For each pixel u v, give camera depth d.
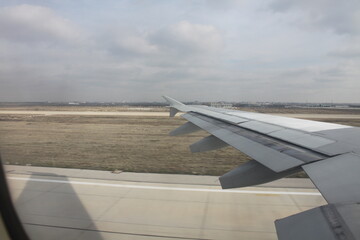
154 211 8.23
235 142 5.81
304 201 9.00
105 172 12.79
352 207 2.52
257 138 5.88
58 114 58.06
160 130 30.47
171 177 11.98
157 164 14.64
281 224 2.71
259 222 7.51
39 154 17.12
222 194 9.68
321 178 3.26
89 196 9.49
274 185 10.59
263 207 8.52
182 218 7.75
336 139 4.98
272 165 4.14
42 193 9.75
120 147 19.92
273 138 5.73
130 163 14.84
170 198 9.31
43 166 13.90
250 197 9.35
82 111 73.88
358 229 2.17
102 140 23.17
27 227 7.05
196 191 10.02
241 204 8.76
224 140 6.16
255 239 6.61
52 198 9.26
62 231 6.95
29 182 11.04
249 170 5.13
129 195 9.62
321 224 2.42
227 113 10.73
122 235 6.79
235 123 7.99
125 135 26.27
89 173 12.59
